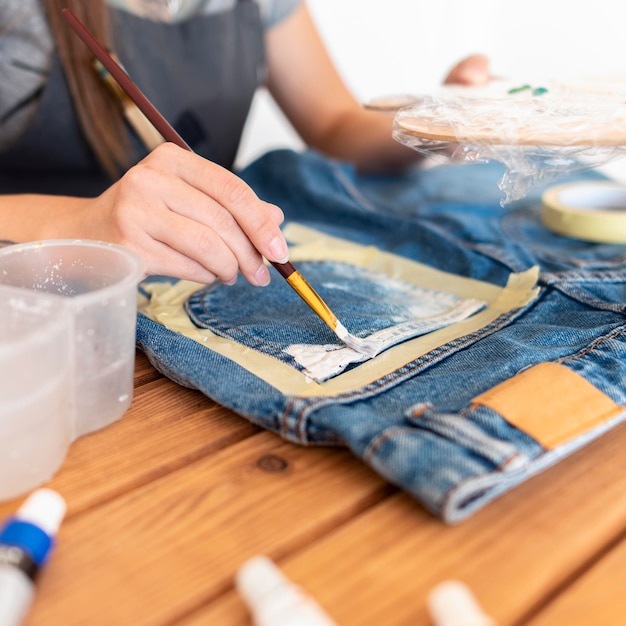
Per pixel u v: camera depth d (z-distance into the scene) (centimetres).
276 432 42
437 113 53
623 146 47
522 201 90
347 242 73
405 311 57
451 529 35
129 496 37
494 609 30
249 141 189
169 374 48
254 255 51
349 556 33
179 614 30
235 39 106
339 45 190
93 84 85
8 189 92
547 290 59
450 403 42
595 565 33
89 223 53
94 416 42
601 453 41
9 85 87
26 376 34
